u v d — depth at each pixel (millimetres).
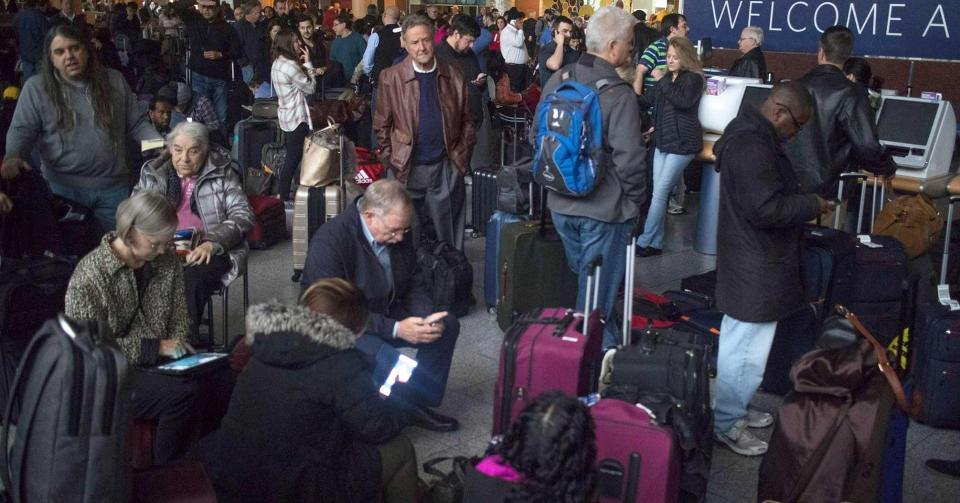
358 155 7031
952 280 5141
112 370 2285
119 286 3305
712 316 4676
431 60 5348
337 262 3738
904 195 5824
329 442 2820
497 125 9367
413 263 4066
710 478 3676
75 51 4398
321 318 2773
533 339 3385
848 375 3016
